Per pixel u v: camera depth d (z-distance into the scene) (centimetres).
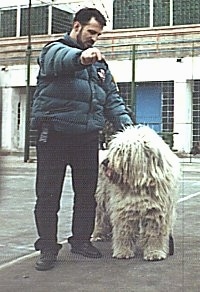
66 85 387
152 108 1789
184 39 1861
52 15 2053
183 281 353
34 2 2069
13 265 393
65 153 396
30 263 397
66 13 2027
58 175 394
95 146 409
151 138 397
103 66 419
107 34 1941
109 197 420
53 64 374
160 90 1802
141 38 1922
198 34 1862
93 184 414
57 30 2036
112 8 2019
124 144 389
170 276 365
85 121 395
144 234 404
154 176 389
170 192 401
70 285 345
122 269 382
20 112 1306
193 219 588
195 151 1611
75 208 417
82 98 393
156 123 1722
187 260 405
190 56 1788
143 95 1789
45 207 392
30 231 516
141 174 388
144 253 409
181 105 1789
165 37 1894
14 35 2120
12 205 659
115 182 393
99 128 405
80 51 361
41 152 391
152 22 1988
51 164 390
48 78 388
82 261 400
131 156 387
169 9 1967
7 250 438
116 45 1791
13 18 2128
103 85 427
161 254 406
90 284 346
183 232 516
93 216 416
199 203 727
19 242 468
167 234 408
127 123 428
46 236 389
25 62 1547
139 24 1995
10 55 1617
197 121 1783
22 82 1514
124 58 1773
